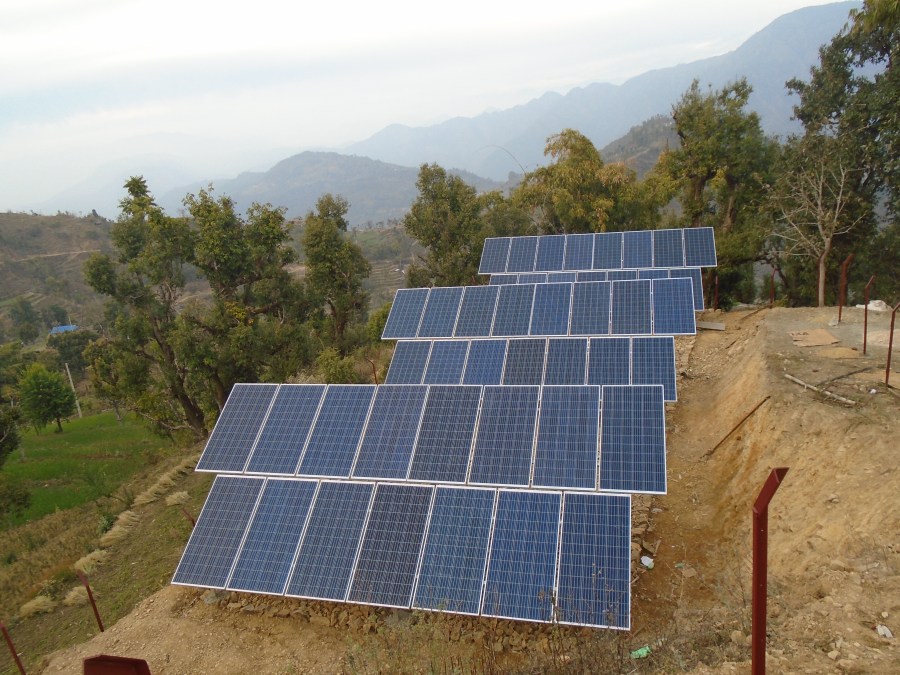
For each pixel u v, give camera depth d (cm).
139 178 3288
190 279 14362
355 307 4222
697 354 2497
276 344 3478
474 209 4394
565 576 1149
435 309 2597
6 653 1622
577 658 990
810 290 3647
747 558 1224
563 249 3256
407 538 1299
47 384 5297
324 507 1416
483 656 1130
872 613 898
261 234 3641
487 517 1277
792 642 882
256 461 1575
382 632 1196
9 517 3030
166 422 3728
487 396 1528
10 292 12562
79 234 15225
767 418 1502
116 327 3306
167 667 1284
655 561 1341
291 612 1369
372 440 1527
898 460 1141
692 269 2858
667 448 1820
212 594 1477
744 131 4012
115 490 2969
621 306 2322
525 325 2392
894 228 3159
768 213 3544
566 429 1395
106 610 1664
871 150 2953
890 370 1485
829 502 1171
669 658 925
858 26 2044
